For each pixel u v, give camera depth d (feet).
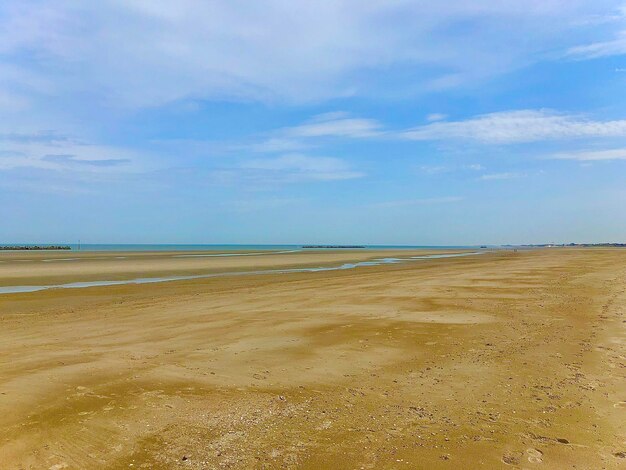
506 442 17.95
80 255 235.61
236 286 81.05
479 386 24.85
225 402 22.36
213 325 43.21
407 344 34.83
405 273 108.47
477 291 67.92
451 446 17.63
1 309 56.65
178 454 16.87
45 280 93.61
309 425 19.62
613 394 23.32
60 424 19.30
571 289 69.26
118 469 15.76
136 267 133.08
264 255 243.40
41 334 40.19
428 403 22.36
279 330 40.37
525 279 87.40
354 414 20.90
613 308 50.29
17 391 23.32
